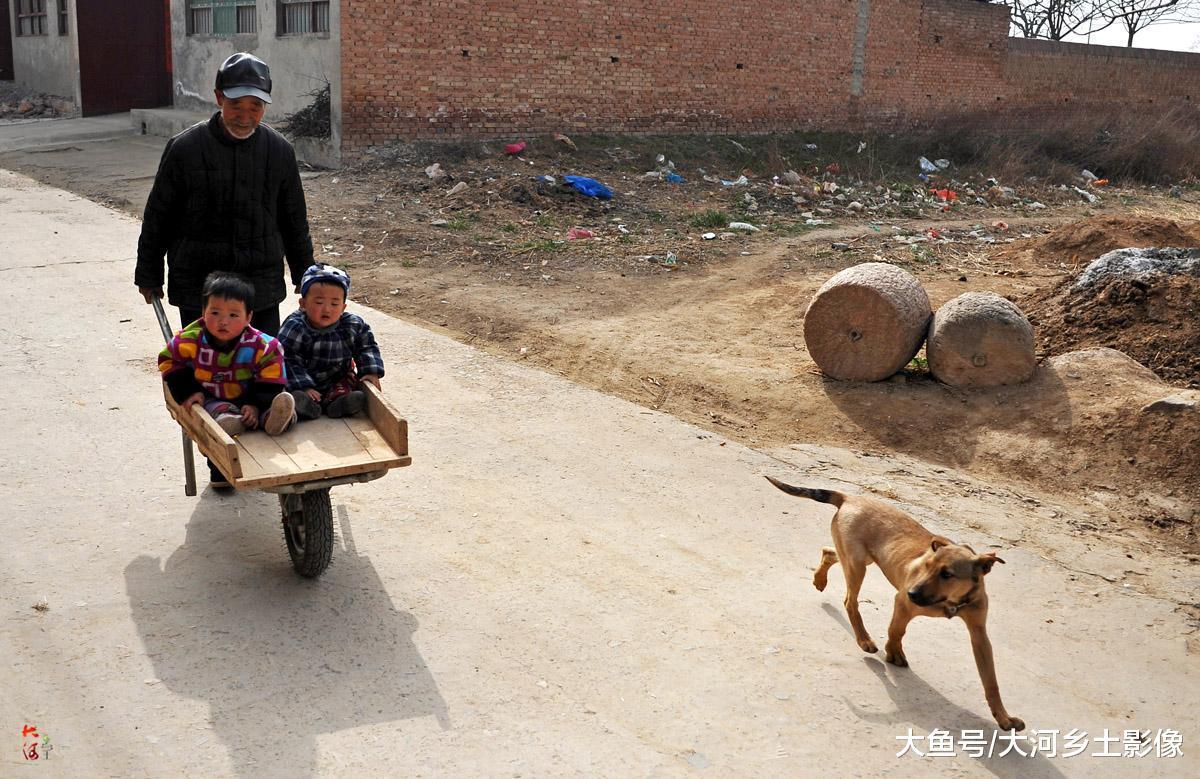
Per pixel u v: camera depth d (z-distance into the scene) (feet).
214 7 69.56
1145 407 24.03
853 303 27.84
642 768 12.83
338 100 57.00
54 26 84.69
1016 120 98.02
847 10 82.12
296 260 19.72
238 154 17.88
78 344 28.09
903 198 64.08
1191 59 113.29
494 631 15.70
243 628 15.30
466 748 12.98
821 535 19.75
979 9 92.53
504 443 23.36
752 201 57.57
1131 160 84.23
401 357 29.14
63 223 44.75
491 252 43.04
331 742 12.93
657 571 17.92
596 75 67.72
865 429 26.12
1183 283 29.58
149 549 17.51
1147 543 20.86
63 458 20.88
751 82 77.20
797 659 15.47
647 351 31.37
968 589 13.43
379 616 15.87
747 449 24.11
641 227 49.60
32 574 16.47
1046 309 31.89
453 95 61.16
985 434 25.16
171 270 18.51
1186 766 13.57
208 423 14.97
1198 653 16.42
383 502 19.93
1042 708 14.67
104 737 12.79
